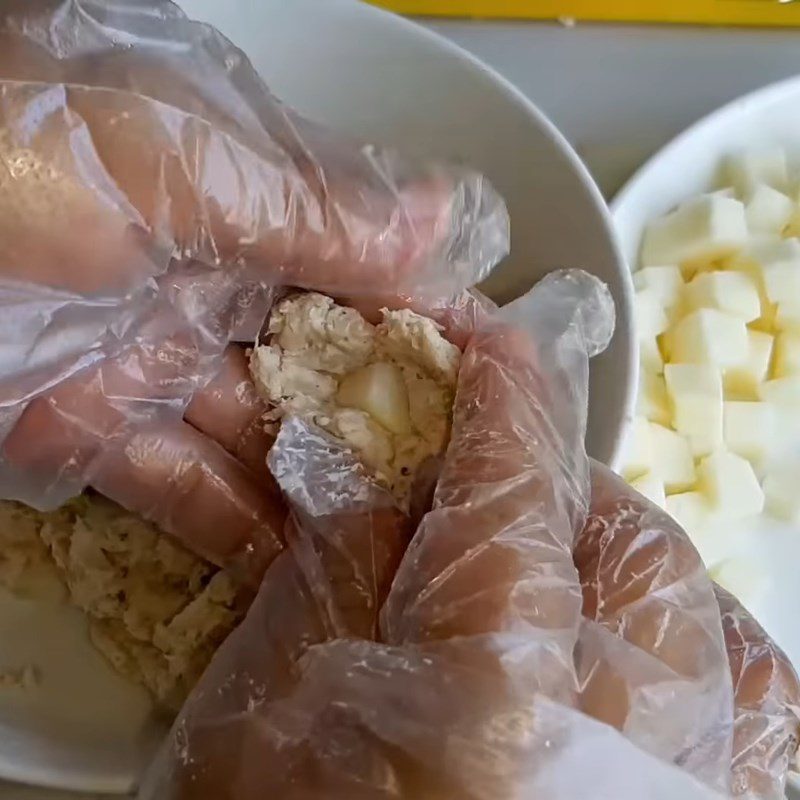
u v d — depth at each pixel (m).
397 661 0.15
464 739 0.15
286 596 0.18
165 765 0.17
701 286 0.30
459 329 0.20
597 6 0.30
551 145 0.22
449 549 0.16
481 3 0.30
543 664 0.15
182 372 0.20
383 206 0.19
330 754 0.15
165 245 0.17
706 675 0.17
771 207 0.30
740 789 0.18
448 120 0.23
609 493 0.20
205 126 0.17
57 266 0.16
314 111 0.24
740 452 0.30
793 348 0.31
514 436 0.18
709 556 0.28
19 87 0.16
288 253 0.18
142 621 0.21
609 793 0.14
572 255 0.23
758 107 0.30
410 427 0.19
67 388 0.19
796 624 0.28
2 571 0.22
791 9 0.30
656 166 0.29
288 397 0.20
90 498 0.21
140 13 0.18
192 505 0.20
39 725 0.21
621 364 0.22
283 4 0.23
